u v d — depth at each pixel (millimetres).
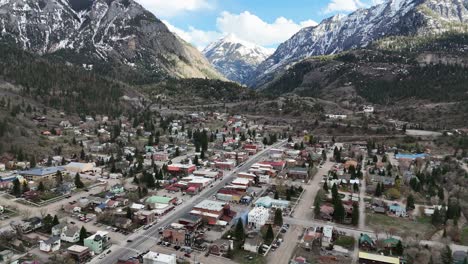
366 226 136125
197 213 137500
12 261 104250
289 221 138625
